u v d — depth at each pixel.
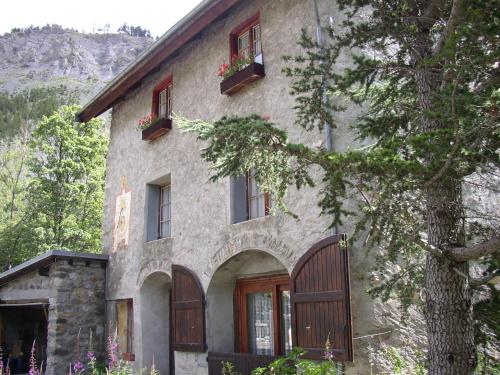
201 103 10.26
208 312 9.18
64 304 11.91
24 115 52.09
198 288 9.32
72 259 12.17
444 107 3.83
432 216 4.29
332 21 7.76
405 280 5.47
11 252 19.50
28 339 15.91
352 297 6.68
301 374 4.94
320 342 6.86
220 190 9.27
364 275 6.63
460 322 4.10
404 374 6.24
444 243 4.19
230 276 9.44
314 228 7.30
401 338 6.53
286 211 5.20
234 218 8.95
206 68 10.30
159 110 11.96
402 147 4.14
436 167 3.66
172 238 10.42
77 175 20.52
